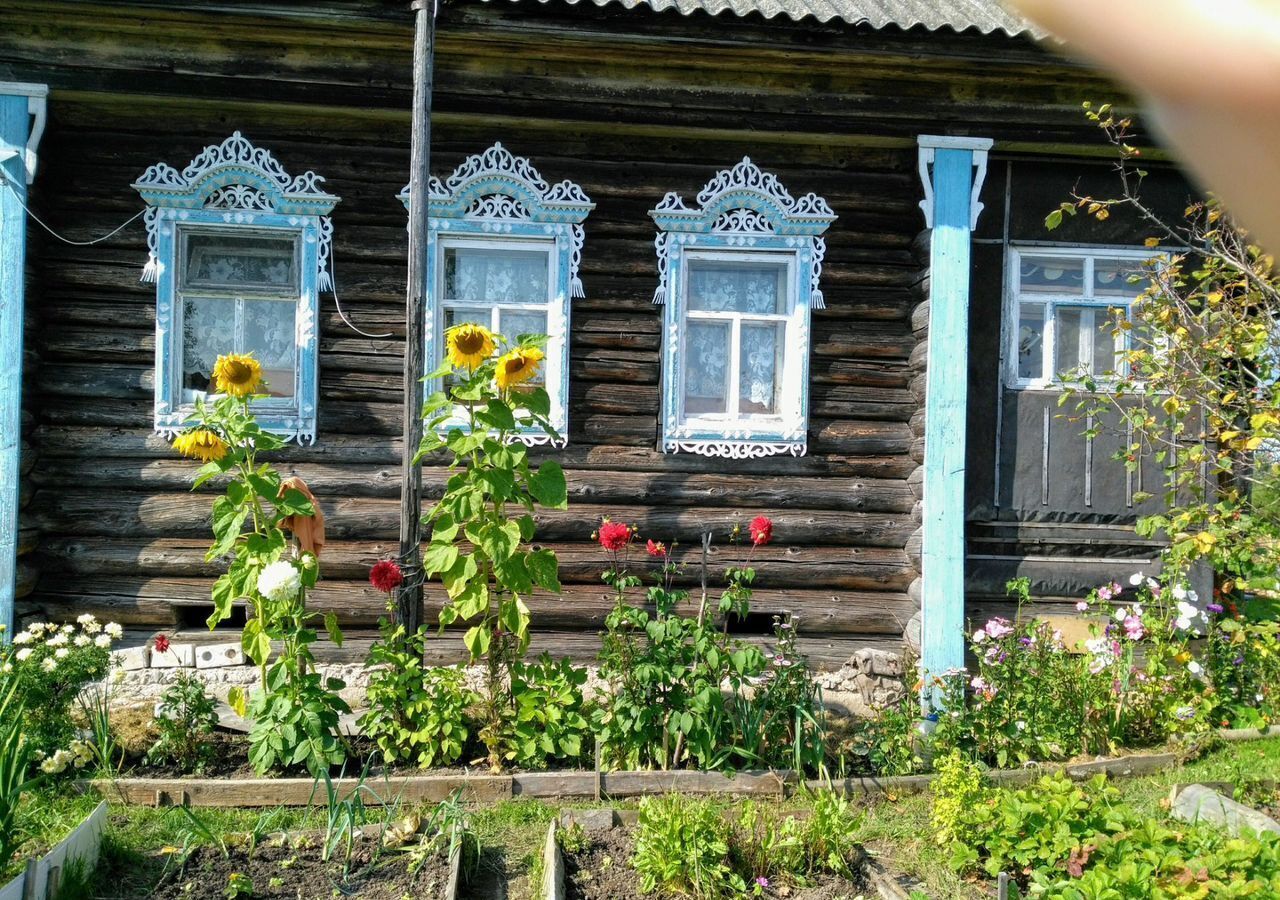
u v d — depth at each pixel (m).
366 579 6.06
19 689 4.11
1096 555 6.50
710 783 4.45
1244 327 5.15
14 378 5.48
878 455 6.43
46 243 5.83
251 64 5.63
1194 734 5.10
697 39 5.55
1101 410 5.77
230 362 4.30
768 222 6.30
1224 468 5.55
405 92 5.76
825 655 6.22
